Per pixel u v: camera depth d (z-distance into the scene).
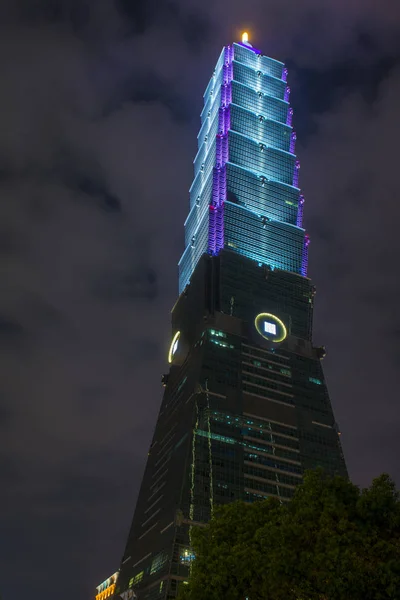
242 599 60.59
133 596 165.38
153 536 173.25
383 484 52.16
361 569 46.97
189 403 198.12
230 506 70.31
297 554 53.00
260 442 193.62
